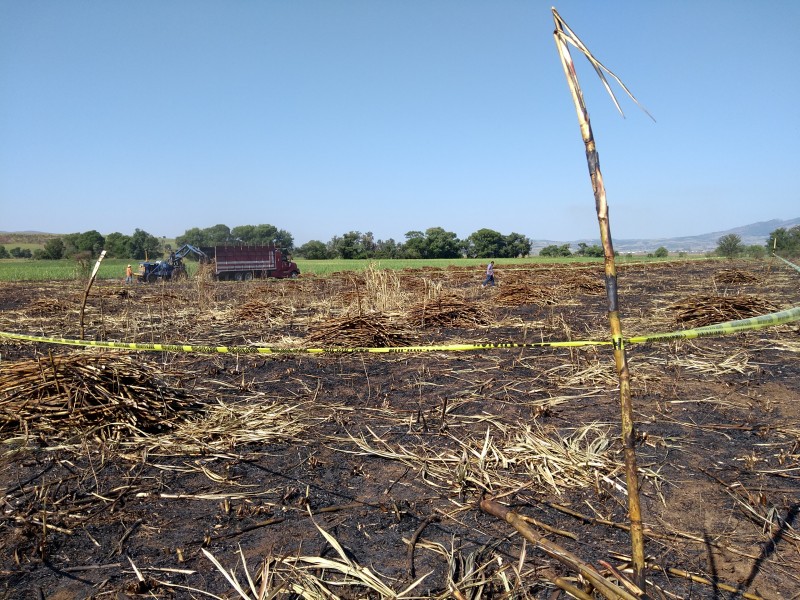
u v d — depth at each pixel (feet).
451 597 9.07
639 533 6.49
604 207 6.12
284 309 42.70
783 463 14.10
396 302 44.68
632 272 94.43
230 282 97.45
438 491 12.94
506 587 9.20
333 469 14.19
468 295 57.31
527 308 45.85
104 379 17.12
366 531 11.23
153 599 9.21
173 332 35.81
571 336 31.78
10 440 15.12
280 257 116.06
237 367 24.73
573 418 17.52
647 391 20.24
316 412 18.56
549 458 14.17
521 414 18.03
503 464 14.05
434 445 15.62
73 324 40.04
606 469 13.71
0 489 12.91
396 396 20.34
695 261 131.64
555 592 9.16
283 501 12.51
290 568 9.89
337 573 9.83
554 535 10.95
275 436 16.25
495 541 10.78
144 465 14.26
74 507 12.18
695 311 34.09
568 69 5.81
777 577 9.61
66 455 14.70
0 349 28.91
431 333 33.65
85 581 9.72
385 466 14.37
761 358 24.91
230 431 16.47
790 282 63.72
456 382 22.02
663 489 12.81
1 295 69.97
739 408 18.29
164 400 17.69
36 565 10.18
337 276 100.89
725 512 11.78
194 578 9.75
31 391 16.40
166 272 100.63
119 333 35.70
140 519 11.76
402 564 10.07
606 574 9.26
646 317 38.24
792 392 19.97
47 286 88.74
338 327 30.09
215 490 13.05
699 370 22.98
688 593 9.18
